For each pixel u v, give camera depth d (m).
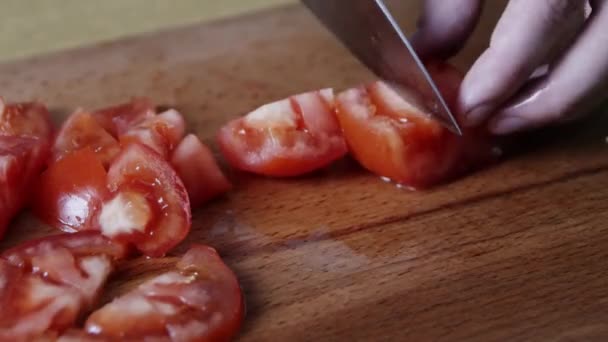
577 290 0.33
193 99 0.42
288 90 0.42
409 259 0.34
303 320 0.32
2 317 0.32
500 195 0.37
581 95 0.34
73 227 0.36
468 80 0.34
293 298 0.33
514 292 0.33
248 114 0.38
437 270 0.34
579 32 0.34
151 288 0.33
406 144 0.36
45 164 0.38
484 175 0.37
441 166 0.37
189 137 0.36
